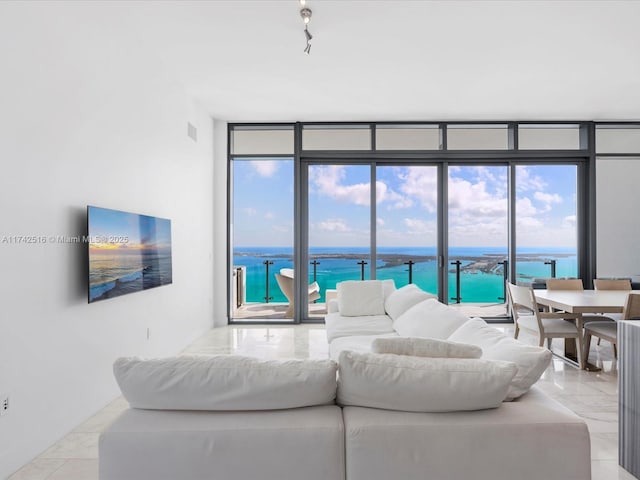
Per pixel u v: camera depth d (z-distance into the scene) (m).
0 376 1.90
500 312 5.65
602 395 2.99
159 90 3.71
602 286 4.67
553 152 5.51
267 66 3.86
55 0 2.27
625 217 5.61
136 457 1.30
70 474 1.98
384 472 1.33
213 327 5.43
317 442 1.32
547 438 1.35
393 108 5.04
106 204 2.80
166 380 1.38
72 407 2.44
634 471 1.93
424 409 1.41
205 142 5.14
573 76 4.10
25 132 2.05
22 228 2.04
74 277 2.45
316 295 5.72
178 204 4.20
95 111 2.67
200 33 3.26
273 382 1.37
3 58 1.91
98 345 2.71
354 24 3.13
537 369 1.56
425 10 2.95
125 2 2.82
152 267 3.41
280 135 5.64
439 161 5.64
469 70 3.96
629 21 3.09
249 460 1.32
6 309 1.94
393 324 3.52
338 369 1.46
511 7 2.91
